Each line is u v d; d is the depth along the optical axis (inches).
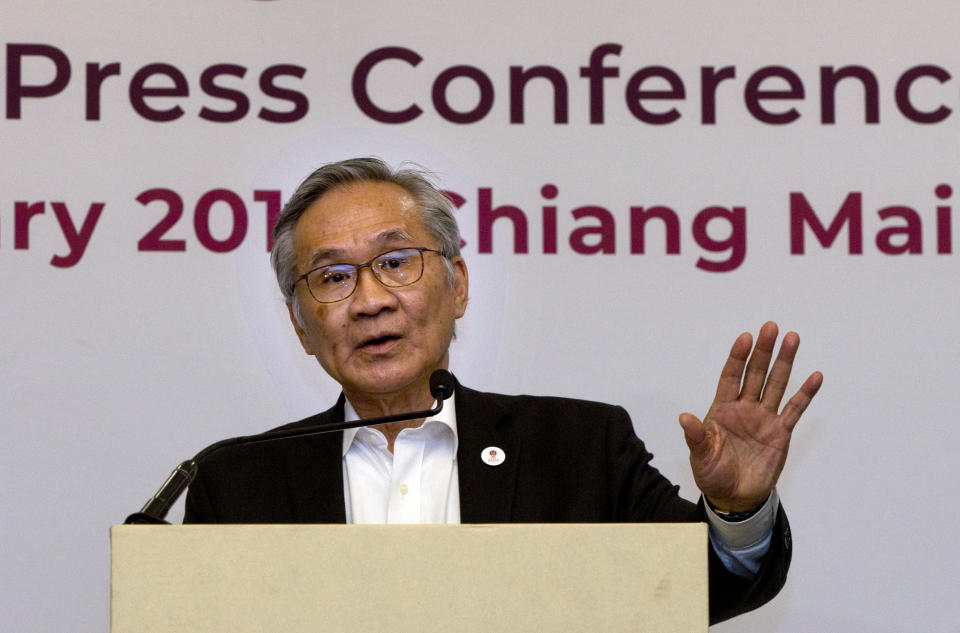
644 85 492.7
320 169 361.7
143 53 487.2
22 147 477.4
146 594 223.0
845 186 488.1
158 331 473.1
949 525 468.1
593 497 342.3
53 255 472.4
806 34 494.6
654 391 479.2
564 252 483.8
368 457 360.8
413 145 488.4
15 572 453.7
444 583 223.8
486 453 347.3
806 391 293.1
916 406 474.9
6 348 465.4
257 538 225.0
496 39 494.3
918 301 481.7
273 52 490.3
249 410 472.7
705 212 487.2
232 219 481.1
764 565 298.8
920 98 492.7
